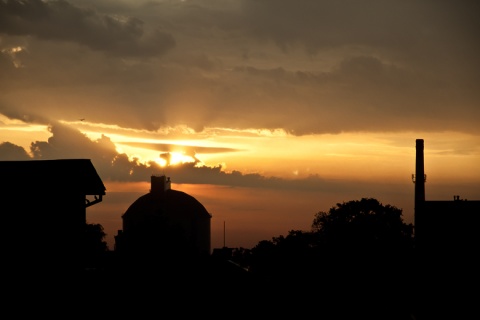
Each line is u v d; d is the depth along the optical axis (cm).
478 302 7319
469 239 9275
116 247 7662
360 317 6481
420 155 13750
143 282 5688
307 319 6181
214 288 5700
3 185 5753
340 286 8112
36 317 5262
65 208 6012
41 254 5734
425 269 9419
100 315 5319
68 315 5278
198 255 7025
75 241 6094
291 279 8419
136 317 5359
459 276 8781
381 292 7919
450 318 6756
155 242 7438
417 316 6719
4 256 5544
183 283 5694
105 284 5719
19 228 5669
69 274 5912
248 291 5841
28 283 5572
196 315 5488
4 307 5341
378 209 11012
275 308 6016
